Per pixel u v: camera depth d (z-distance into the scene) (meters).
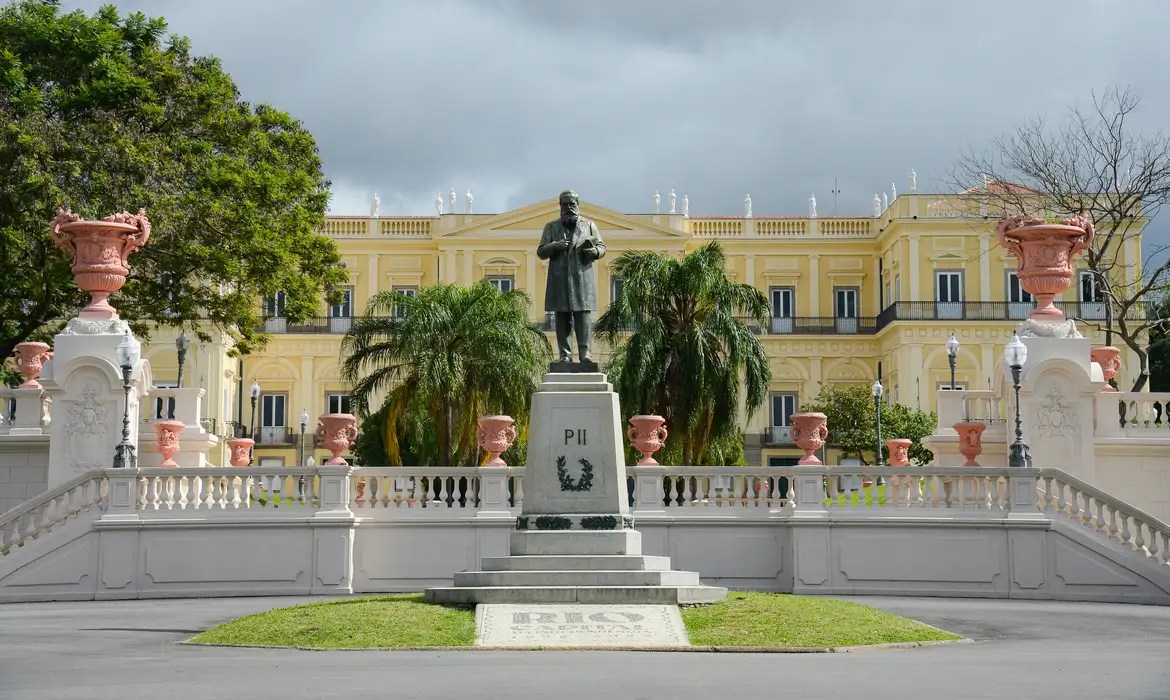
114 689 11.32
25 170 31.64
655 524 23.91
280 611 17.19
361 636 15.33
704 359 32.94
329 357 69.88
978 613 19.56
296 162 40.41
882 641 15.49
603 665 13.16
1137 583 22.59
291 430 68.88
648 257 34.31
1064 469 25.83
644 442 24.58
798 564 23.56
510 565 17.91
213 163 35.81
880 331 69.88
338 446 24.23
